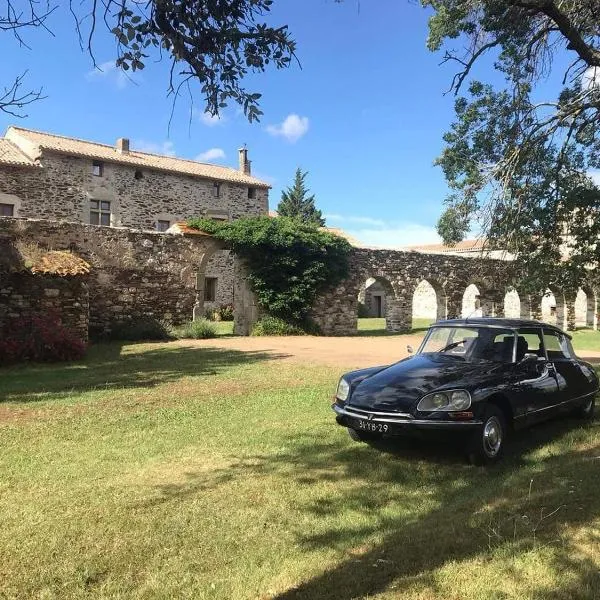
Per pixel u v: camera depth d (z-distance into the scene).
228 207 32.56
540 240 9.80
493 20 8.34
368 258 24.31
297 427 6.62
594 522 3.58
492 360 6.06
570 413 7.07
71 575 3.18
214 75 3.55
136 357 13.49
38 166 24.98
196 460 5.35
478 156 10.75
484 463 5.15
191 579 3.13
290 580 3.09
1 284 13.47
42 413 7.19
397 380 5.55
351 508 4.18
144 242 19.44
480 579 2.96
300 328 21.50
